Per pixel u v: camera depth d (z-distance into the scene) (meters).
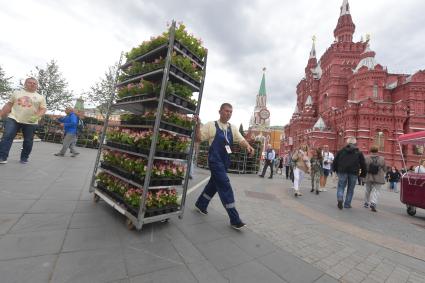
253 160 16.66
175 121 3.54
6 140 6.03
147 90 3.63
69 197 4.14
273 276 2.52
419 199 7.12
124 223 3.33
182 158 3.70
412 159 31.81
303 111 51.66
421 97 35.28
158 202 3.35
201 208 4.34
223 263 2.64
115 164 3.99
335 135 38.56
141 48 4.02
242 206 5.48
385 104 33.56
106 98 23.95
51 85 25.56
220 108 4.14
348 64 43.97
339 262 3.09
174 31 3.35
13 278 1.88
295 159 8.41
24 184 4.50
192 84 3.73
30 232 2.66
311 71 56.84
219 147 3.89
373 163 7.29
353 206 7.77
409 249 3.95
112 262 2.32
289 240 3.63
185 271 2.38
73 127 9.97
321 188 11.14
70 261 2.23
